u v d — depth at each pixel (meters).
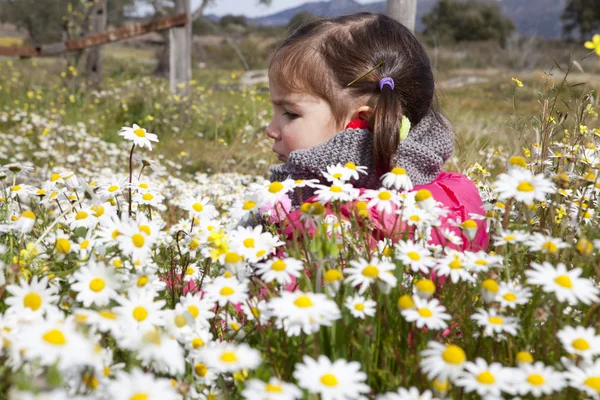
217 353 1.13
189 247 1.88
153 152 6.34
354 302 1.30
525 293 1.32
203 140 7.53
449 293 1.43
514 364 1.31
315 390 0.98
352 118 2.32
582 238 1.53
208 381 1.28
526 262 1.80
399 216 1.77
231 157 5.71
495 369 1.08
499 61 33.22
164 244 2.02
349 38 2.32
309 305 1.15
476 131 5.67
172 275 1.70
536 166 2.54
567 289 1.19
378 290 1.42
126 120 8.20
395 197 1.57
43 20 31.88
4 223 1.91
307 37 2.35
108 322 1.13
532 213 1.87
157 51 22.61
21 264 1.53
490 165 4.20
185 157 6.04
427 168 2.28
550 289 1.19
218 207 4.01
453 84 23.58
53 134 6.32
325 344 1.34
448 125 2.58
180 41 8.70
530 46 32.41
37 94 8.99
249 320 1.50
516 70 29.59
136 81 9.62
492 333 1.28
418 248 1.44
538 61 30.72
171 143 7.09
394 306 1.40
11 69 11.92
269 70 2.40
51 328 0.96
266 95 9.27
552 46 40.53
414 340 1.36
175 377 1.32
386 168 2.19
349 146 2.21
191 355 1.29
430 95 2.47
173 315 1.27
